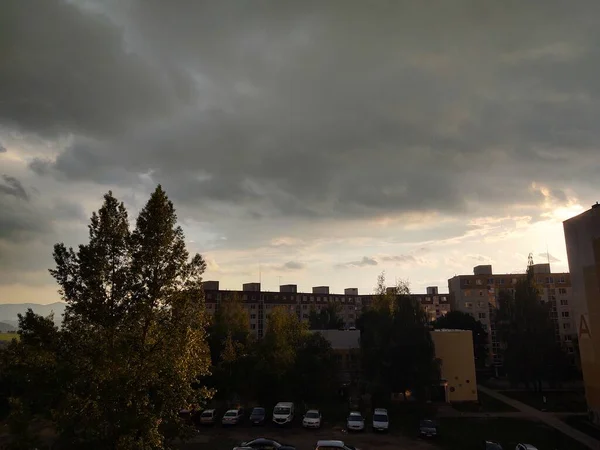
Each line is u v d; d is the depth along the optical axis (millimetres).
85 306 19984
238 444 40406
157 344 20312
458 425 50000
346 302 154125
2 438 39562
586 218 51625
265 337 60219
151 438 18859
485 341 98562
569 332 105438
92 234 21391
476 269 120875
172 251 21688
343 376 75500
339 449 31141
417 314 62438
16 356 19578
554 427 49344
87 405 18609
